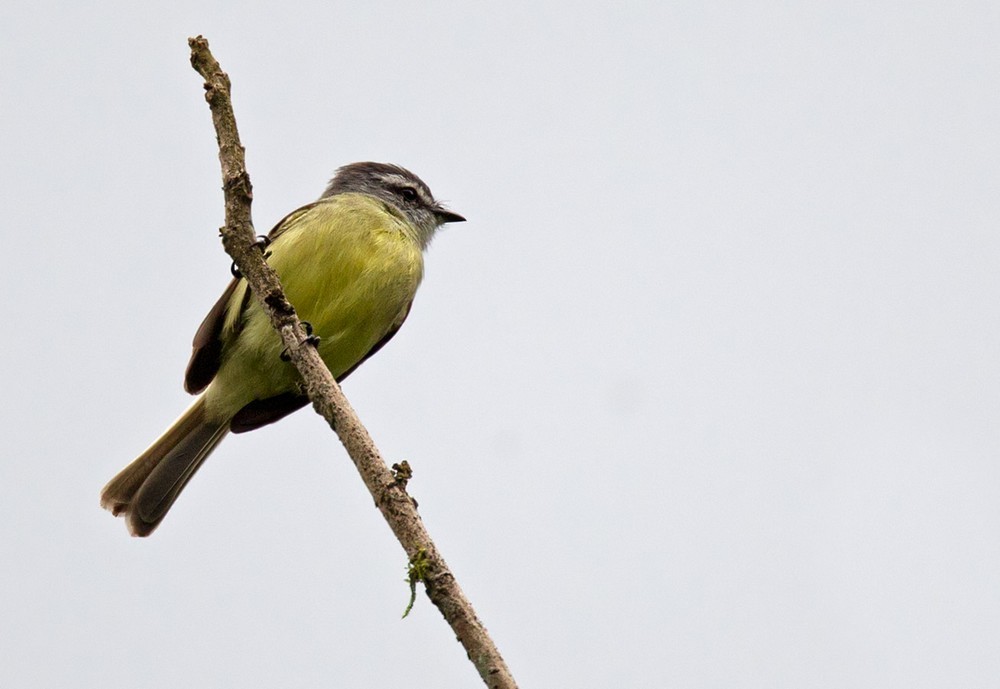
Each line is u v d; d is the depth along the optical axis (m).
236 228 7.94
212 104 8.06
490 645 5.78
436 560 6.04
